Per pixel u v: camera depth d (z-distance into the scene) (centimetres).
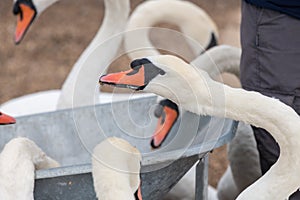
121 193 278
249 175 439
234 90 304
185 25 554
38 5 456
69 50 1030
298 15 354
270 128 303
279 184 312
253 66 380
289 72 366
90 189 309
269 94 377
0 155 308
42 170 304
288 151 305
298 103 369
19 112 497
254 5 368
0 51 1024
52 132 386
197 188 359
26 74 955
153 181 321
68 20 1135
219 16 1138
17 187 298
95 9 1186
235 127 348
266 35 367
